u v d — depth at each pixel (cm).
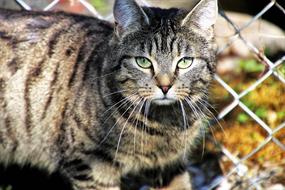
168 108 364
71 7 504
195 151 452
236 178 437
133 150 370
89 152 367
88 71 369
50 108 374
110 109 359
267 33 534
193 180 435
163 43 347
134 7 349
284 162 448
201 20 355
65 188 431
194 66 353
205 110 382
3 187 417
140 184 427
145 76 349
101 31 385
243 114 476
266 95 492
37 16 393
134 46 350
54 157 387
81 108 363
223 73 527
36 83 376
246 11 611
